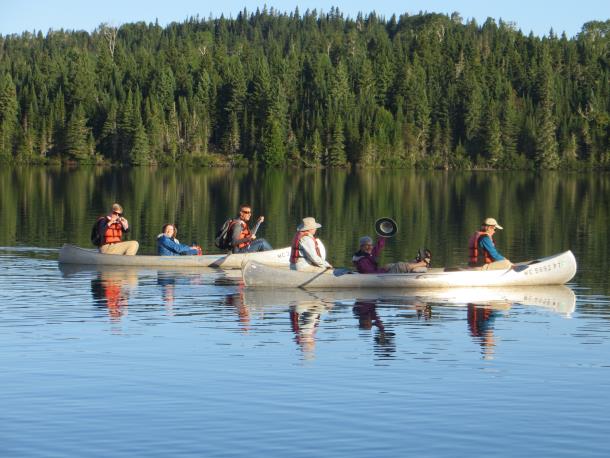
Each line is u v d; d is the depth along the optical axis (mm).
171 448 9867
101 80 141875
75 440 10078
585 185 79438
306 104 133875
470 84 138250
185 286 20609
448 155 125250
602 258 26562
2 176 83438
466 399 11492
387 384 12117
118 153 122375
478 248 20766
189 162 122500
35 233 32500
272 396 11578
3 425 10516
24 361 13219
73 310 17344
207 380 12273
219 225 36781
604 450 9844
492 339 14867
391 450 9828
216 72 142875
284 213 43625
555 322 16359
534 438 10172
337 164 120062
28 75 142125
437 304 18250
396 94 139000
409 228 36438
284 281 20328
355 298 19000
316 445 9961
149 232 33719
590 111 136750
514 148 125562
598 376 12570
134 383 12125
